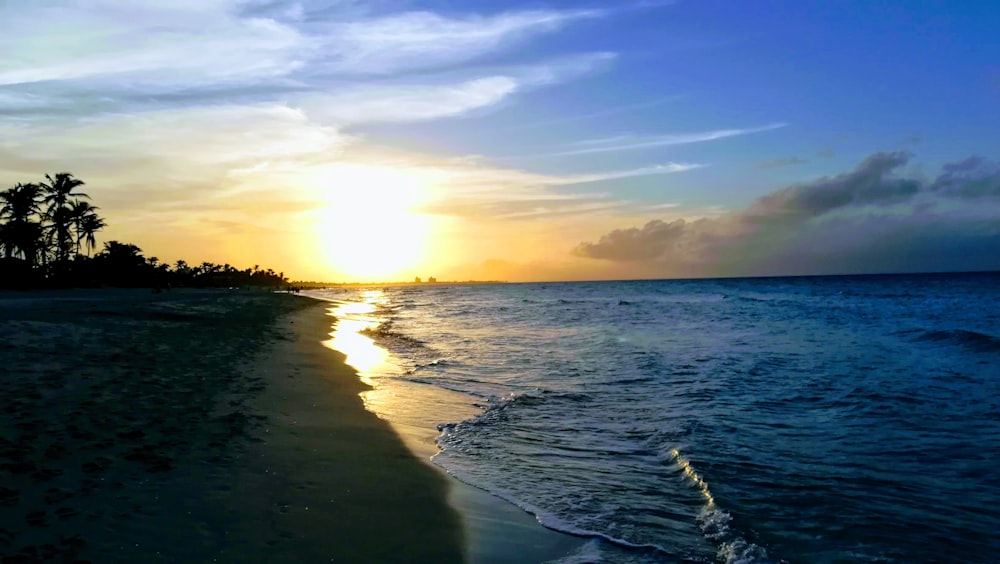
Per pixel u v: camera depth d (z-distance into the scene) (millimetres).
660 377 15656
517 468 8070
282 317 35500
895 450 8992
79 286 70125
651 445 9273
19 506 5023
